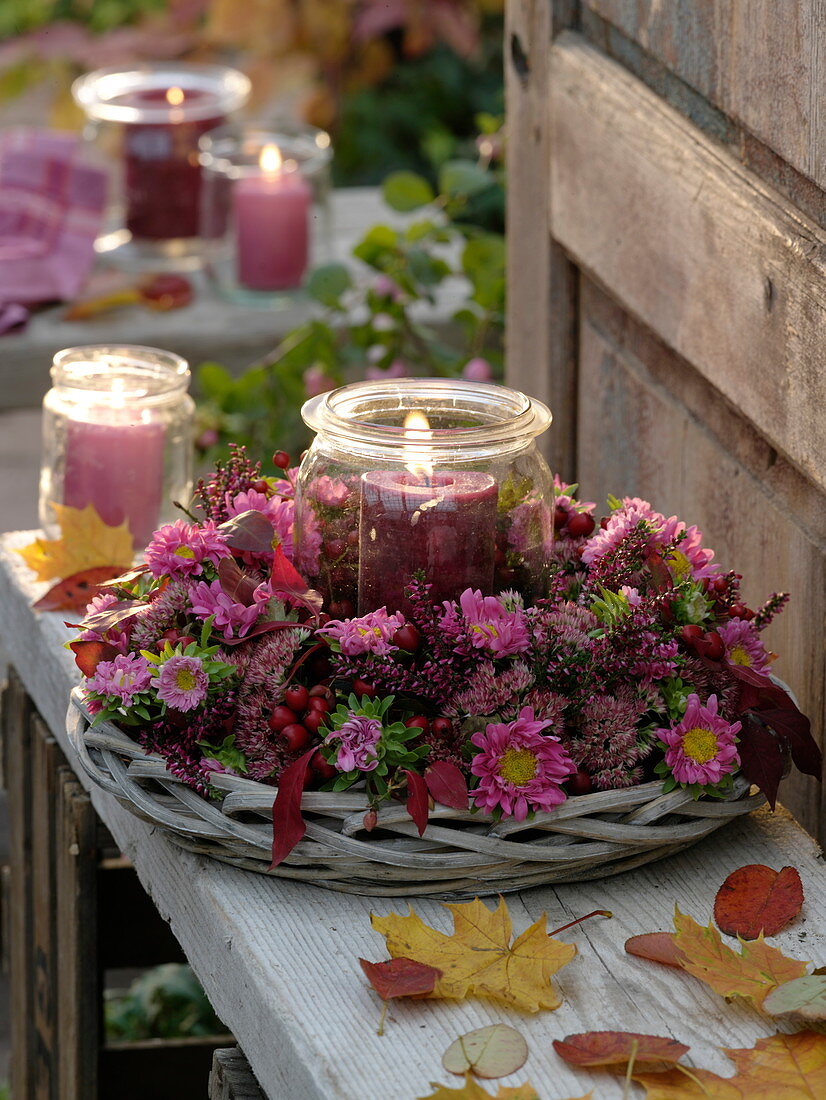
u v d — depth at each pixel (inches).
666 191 68.2
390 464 59.1
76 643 59.6
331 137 179.3
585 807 57.6
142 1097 78.1
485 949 56.1
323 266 94.1
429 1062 54.1
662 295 69.1
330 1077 53.7
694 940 56.0
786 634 65.3
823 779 63.5
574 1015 55.3
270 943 56.9
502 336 101.6
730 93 65.1
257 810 58.1
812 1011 53.7
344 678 58.3
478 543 59.0
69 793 71.4
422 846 57.5
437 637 58.0
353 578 60.1
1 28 172.9
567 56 74.3
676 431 71.0
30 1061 79.4
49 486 72.0
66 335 93.6
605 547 61.1
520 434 59.4
